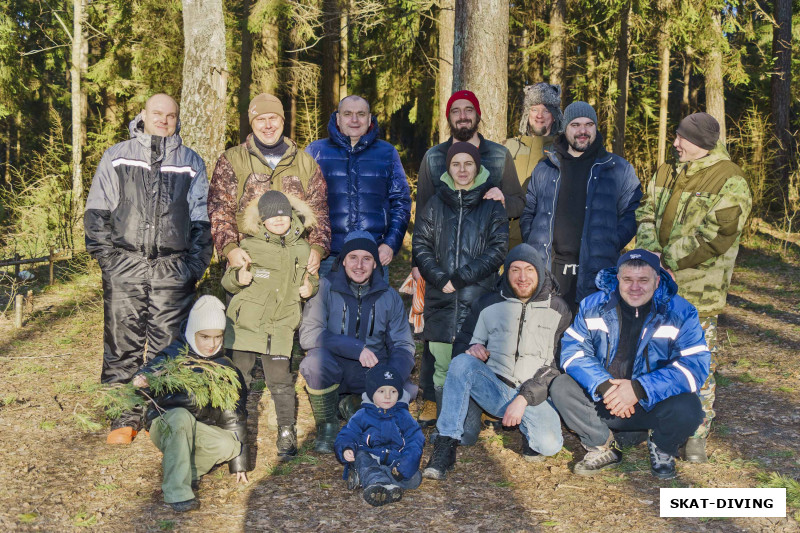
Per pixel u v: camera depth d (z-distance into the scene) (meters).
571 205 4.60
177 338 4.54
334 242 5.02
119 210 4.39
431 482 4.00
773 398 5.55
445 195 4.55
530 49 16.27
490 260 4.48
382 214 5.05
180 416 3.66
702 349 3.94
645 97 18.84
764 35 20.67
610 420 4.03
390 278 10.93
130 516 3.50
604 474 4.11
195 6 7.13
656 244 4.35
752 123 16.25
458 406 4.07
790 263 12.60
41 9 19.53
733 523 3.48
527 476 4.09
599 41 15.95
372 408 3.94
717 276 4.20
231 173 4.60
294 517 3.53
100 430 4.66
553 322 4.22
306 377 4.30
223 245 4.42
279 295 4.13
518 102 17.97
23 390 5.44
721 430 4.79
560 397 4.05
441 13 14.10
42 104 25.05
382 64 17.59
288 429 4.28
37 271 10.53
